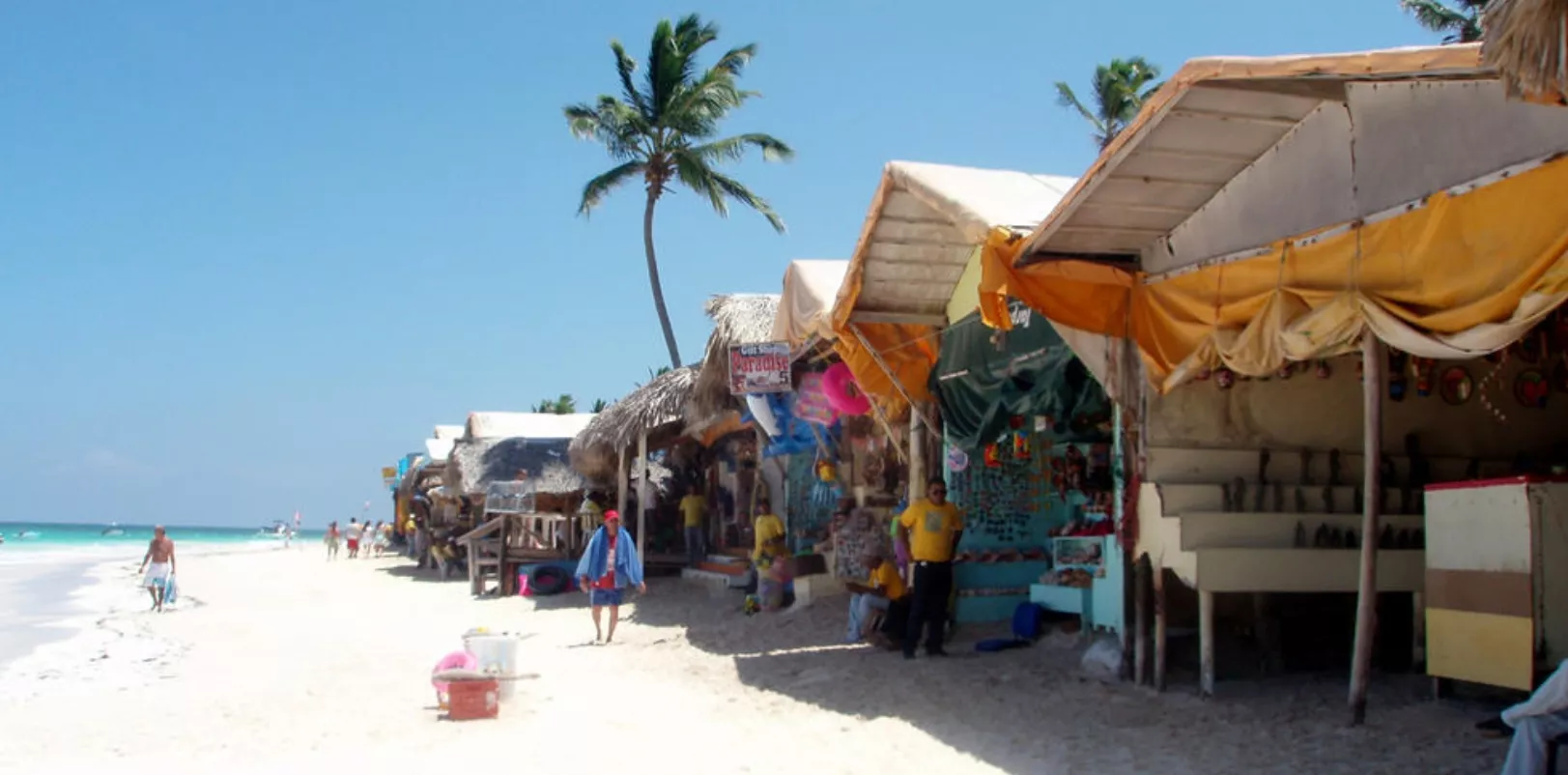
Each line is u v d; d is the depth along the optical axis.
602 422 20.86
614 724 8.12
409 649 13.33
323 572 33.59
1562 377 8.91
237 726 8.49
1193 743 6.59
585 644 13.27
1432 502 6.93
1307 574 7.92
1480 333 5.44
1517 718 4.67
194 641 14.88
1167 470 8.30
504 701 9.06
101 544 92.88
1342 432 8.73
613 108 32.19
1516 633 6.24
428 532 33.41
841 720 7.91
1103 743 6.77
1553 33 3.93
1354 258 6.30
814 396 14.32
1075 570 10.25
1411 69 5.23
